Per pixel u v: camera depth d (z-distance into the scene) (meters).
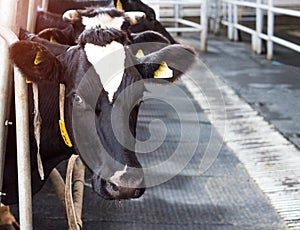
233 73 10.38
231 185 5.59
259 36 12.42
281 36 14.29
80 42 3.19
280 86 9.35
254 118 7.61
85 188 5.34
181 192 5.40
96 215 4.85
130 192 2.91
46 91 3.47
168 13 17.94
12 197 3.76
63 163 5.90
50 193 5.24
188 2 13.28
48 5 5.73
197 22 17.88
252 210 5.04
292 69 10.77
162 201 5.18
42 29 4.64
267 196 5.34
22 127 3.21
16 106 3.20
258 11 12.41
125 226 4.67
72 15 3.77
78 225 3.97
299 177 5.76
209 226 4.71
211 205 5.12
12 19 3.37
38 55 3.04
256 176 5.80
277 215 4.95
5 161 3.64
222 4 16.42
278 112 7.86
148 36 3.95
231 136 6.91
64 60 3.18
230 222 4.80
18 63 3.03
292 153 6.39
